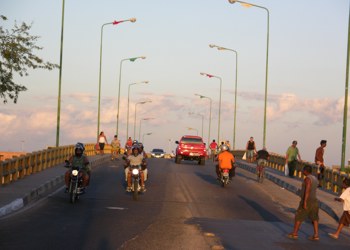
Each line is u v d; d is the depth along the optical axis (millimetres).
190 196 22250
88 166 19281
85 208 17312
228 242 12391
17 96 30516
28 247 10789
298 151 33156
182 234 13109
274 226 15633
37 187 20344
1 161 20453
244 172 39531
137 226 14094
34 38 30609
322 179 27938
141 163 21172
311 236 13992
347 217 14172
